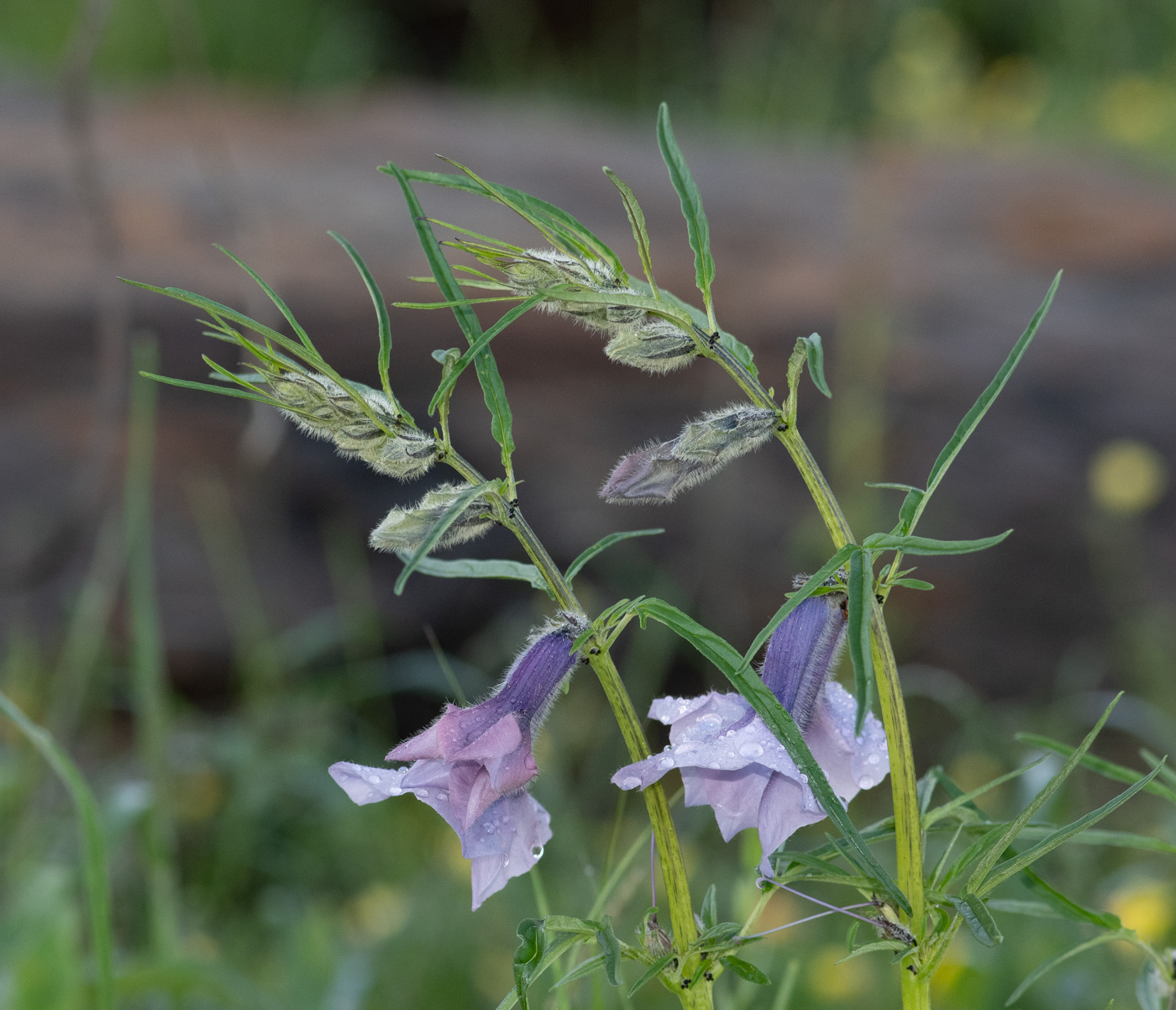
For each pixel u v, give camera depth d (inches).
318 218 210.5
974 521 182.9
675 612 45.1
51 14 337.4
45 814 139.3
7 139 222.7
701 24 369.4
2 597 163.9
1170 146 315.6
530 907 127.8
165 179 214.5
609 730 165.2
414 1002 121.8
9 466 171.5
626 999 72.7
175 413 180.2
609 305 45.8
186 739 147.6
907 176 252.2
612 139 275.7
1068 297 213.0
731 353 47.0
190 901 138.4
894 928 45.7
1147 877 108.4
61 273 189.3
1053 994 101.1
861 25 361.7
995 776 147.8
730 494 182.5
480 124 271.4
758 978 45.5
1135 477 177.0
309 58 356.5
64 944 87.4
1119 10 374.6
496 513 47.6
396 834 156.8
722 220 232.2
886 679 45.4
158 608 166.9
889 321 202.8
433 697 170.7
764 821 45.0
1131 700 154.4
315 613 170.7
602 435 185.5
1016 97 370.6
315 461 176.7
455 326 189.9
